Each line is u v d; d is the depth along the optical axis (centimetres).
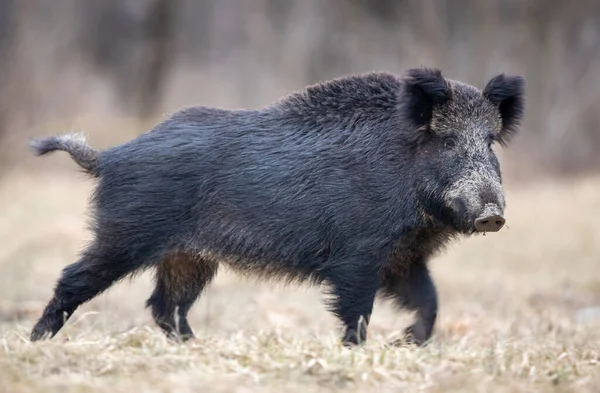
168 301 2333
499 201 2039
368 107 2162
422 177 2097
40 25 7862
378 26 8450
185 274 2320
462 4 8469
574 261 4197
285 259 2147
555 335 2466
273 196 2134
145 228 2148
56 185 5412
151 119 6919
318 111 2183
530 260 4238
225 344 1928
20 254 3784
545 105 8106
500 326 2634
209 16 9125
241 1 9019
